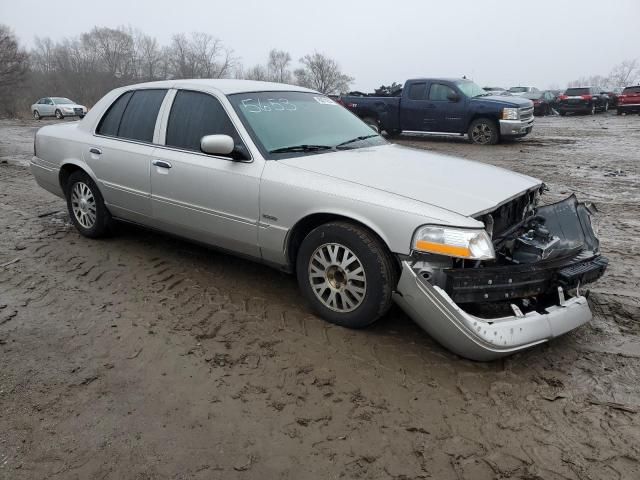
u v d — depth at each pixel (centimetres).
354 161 380
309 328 357
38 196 740
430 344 340
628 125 2212
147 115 461
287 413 276
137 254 495
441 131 1532
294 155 387
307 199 347
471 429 265
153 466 241
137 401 285
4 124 2544
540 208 371
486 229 323
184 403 284
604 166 1088
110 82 5797
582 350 337
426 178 352
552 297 336
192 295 409
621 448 253
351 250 334
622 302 404
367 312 335
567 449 252
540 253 326
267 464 243
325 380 302
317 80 6900
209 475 236
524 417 274
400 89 1672
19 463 242
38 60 5753
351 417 273
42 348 335
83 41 5962
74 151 514
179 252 500
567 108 3066
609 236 582
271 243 373
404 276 312
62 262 476
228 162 390
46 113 3131
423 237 303
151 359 324
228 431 263
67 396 288
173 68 6406
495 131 1461
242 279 439
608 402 285
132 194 462
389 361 321
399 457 247
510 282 307
